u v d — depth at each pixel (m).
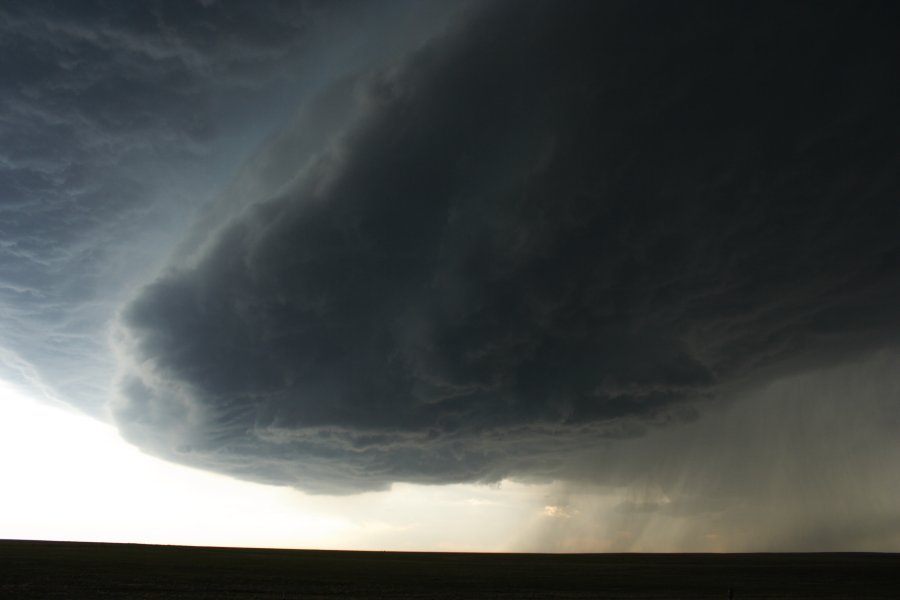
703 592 45.84
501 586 48.94
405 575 58.09
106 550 79.44
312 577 53.53
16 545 81.00
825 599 40.75
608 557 110.06
